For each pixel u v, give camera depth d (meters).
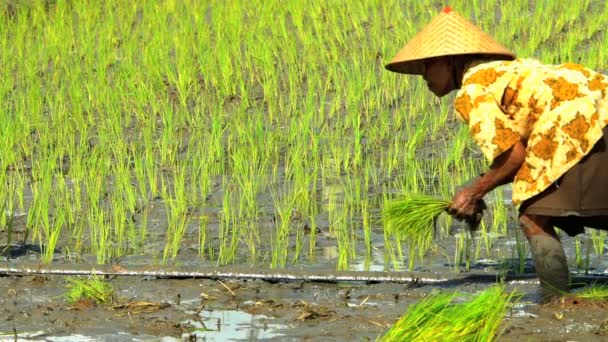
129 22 35.47
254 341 11.75
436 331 10.55
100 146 23.02
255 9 36.34
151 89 27.05
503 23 32.53
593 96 12.09
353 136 23.66
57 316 12.79
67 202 18.11
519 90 12.17
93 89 27.72
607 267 14.91
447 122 24.53
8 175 21.39
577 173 12.14
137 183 20.55
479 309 10.73
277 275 14.33
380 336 11.87
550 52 29.67
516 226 17.19
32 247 16.61
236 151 22.17
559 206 12.25
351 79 26.88
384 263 15.23
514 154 12.18
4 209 18.81
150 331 12.16
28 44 32.62
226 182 20.38
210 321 12.55
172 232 17.20
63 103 27.05
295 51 30.20
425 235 13.91
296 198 18.50
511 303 12.66
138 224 17.92
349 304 13.28
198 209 18.70
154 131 24.69
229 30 33.34
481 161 21.66
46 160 21.38
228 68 28.75
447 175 20.39
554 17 32.81
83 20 36.22
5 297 13.77
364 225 15.92
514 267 15.02
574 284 13.88
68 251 16.27
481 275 14.15
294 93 26.66
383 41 30.05
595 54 28.38
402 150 22.59
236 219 17.94
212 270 14.46
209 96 27.44
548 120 12.06
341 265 15.02
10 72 29.67
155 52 31.08
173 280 14.43
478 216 13.12
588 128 11.99
